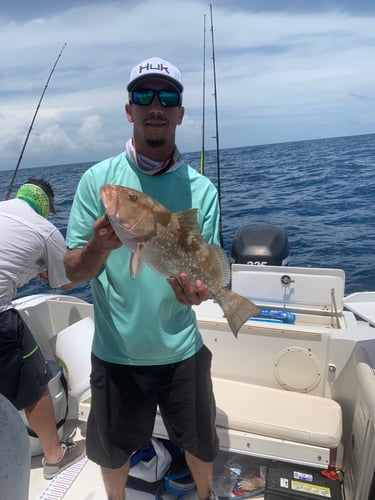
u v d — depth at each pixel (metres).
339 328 2.79
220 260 1.69
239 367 2.76
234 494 2.35
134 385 1.99
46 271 2.81
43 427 2.47
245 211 12.13
